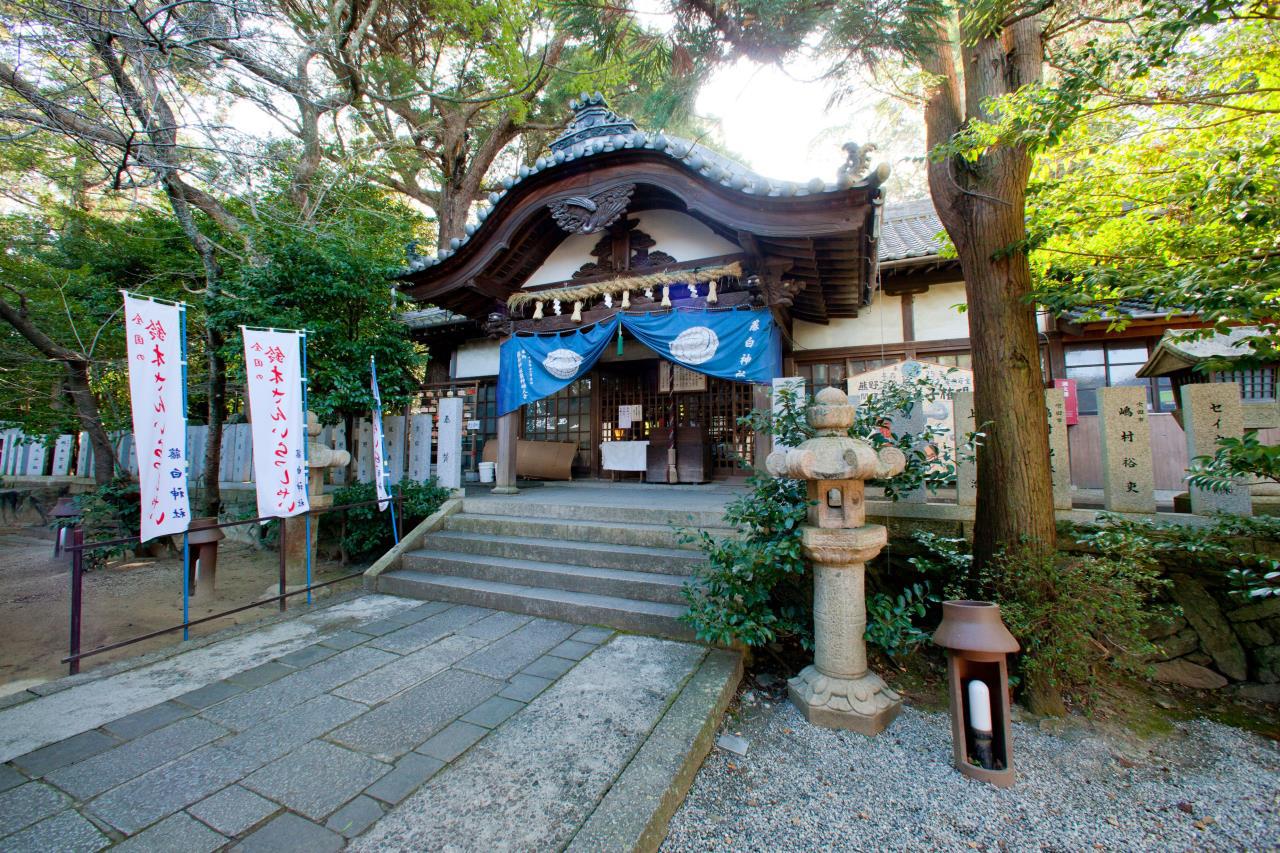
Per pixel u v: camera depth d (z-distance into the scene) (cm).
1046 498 354
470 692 316
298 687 325
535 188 647
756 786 258
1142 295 285
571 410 1052
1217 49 313
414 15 1034
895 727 310
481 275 700
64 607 534
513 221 662
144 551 755
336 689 322
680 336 639
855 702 305
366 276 641
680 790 240
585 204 617
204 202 754
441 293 711
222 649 386
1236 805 250
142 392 388
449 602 493
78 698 312
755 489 380
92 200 918
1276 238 288
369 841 199
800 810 242
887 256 757
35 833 203
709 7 262
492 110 1270
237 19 547
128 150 520
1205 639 364
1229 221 286
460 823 208
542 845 196
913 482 369
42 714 294
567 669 346
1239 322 265
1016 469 355
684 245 680
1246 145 314
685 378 947
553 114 1225
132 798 224
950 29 410
